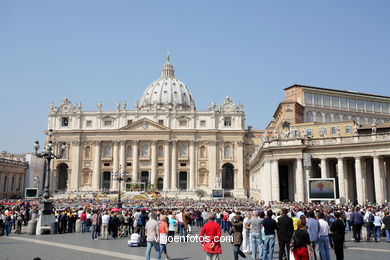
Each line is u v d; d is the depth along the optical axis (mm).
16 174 104625
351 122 78000
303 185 52938
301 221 13688
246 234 20719
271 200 54562
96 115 126312
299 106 94438
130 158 123688
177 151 124500
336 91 102562
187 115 126562
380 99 108562
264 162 57406
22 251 20828
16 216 33281
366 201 50000
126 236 29359
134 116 125938
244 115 127000
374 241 24094
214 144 123562
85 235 29547
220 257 19047
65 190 124812
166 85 182250
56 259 18219
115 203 65688
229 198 100500
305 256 12812
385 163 55500
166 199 89688
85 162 124375
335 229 16359
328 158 53812
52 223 30422
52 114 126312
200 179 123500
